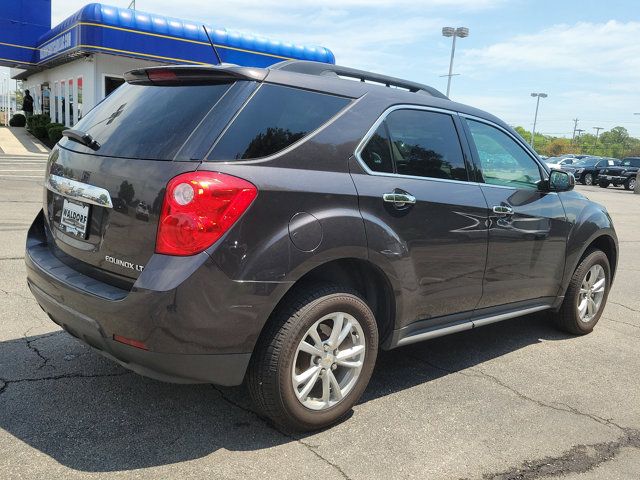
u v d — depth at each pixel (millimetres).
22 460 2779
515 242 4211
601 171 33688
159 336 2676
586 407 3775
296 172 2998
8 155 20531
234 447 3014
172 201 2705
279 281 2861
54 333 4371
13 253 6637
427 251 3564
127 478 2695
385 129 3498
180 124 2951
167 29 21891
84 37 20734
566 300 5031
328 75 3504
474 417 3533
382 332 3572
